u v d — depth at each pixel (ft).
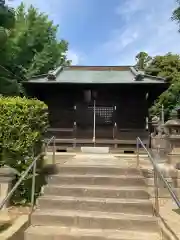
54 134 47.65
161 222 16.81
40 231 15.39
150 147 45.75
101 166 22.59
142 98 48.06
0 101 20.07
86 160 27.35
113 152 42.88
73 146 45.34
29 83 45.70
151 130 50.14
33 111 20.40
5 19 50.88
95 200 18.08
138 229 15.81
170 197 21.58
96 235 14.92
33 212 17.08
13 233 15.02
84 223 16.28
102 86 46.26
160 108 73.56
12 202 19.15
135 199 18.54
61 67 57.62
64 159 29.99
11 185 19.06
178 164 22.77
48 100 49.11
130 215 16.87
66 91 48.83
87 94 47.98
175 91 71.51
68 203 18.04
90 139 47.44
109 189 19.22
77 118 48.37
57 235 14.94
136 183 20.45
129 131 47.57
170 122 25.48
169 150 25.22
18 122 19.89
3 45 52.65
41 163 22.49
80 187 19.66
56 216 16.55
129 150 44.27
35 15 81.56
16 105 19.97
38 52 77.36
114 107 48.14
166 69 82.12
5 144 19.76
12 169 19.11
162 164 25.02
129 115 48.01
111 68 61.11
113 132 47.29
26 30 71.87
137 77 45.98
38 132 20.83
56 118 48.60
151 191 21.89
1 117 19.83
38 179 20.86
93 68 61.21
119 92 48.39
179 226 16.16
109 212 17.46
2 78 55.67
